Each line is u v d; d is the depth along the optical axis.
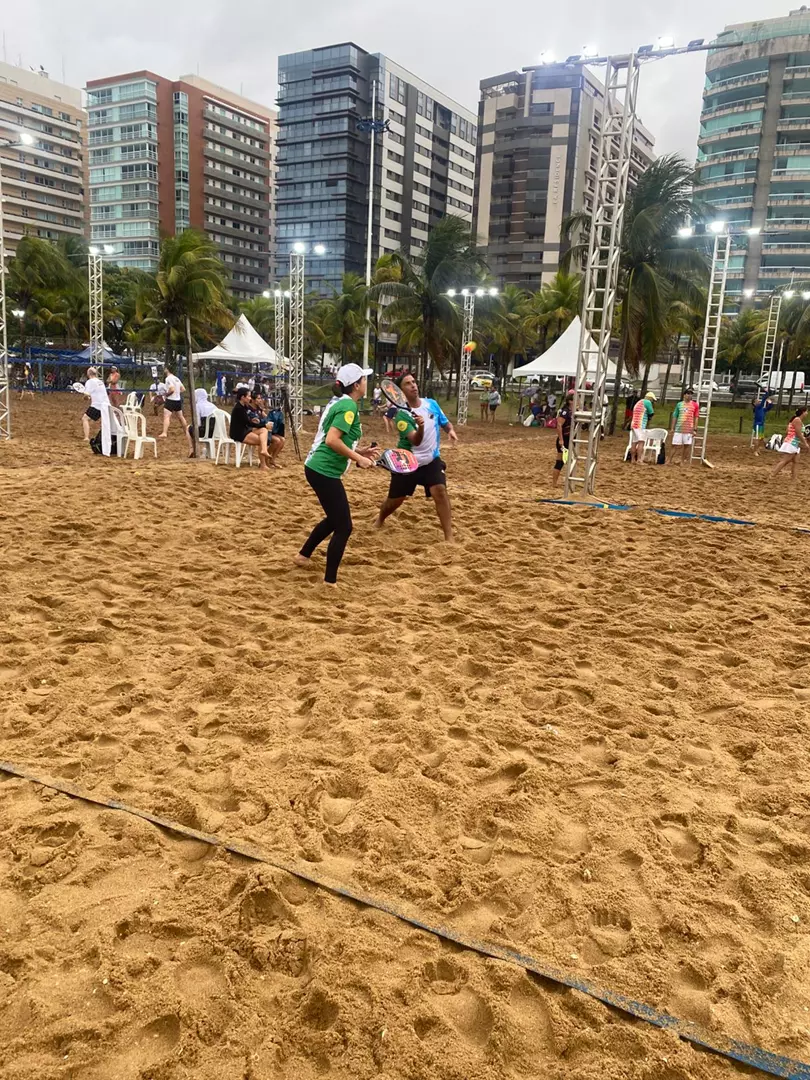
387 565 6.50
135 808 2.82
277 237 90.50
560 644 4.75
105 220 96.50
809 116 62.69
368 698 3.81
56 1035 1.85
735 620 5.23
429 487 7.28
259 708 3.70
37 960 2.09
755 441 22.00
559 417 11.83
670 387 56.34
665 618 5.25
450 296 32.50
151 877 2.48
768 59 62.97
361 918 2.31
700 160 67.62
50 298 43.12
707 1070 1.85
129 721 3.51
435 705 3.78
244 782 3.04
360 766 3.18
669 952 2.24
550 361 26.39
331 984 2.04
